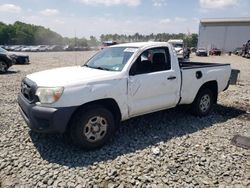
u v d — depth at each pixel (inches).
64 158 156.7
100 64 199.0
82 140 160.1
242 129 212.7
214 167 149.0
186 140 186.5
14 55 756.0
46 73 180.4
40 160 154.3
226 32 2876.5
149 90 187.5
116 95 169.6
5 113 239.9
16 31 4003.4
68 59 1053.8
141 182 133.4
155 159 156.6
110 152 164.7
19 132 194.2
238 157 161.5
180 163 152.6
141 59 185.8
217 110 267.7
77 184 131.3
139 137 189.8
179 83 208.1
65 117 150.7
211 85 246.7
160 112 250.7
